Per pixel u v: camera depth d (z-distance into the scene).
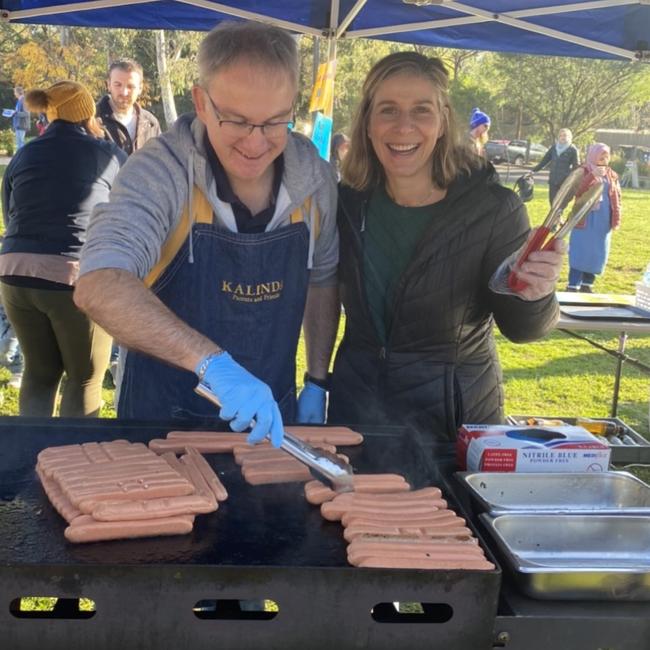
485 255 2.26
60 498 1.50
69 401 3.68
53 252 3.42
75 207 3.45
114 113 5.01
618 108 29.80
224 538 1.45
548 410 5.30
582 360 6.54
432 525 1.48
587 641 1.34
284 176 2.08
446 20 4.13
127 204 1.86
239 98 1.69
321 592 1.27
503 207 2.24
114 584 1.24
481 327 2.43
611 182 7.39
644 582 1.37
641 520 1.60
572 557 1.55
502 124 32.38
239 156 1.82
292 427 1.99
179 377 2.15
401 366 2.35
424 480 1.78
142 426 1.96
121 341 1.63
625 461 3.73
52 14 3.91
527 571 1.37
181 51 26.03
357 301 2.38
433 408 2.34
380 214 2.35
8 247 3.49
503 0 3.84
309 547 1.43
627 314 3.74
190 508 1.48
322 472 1.61
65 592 1.24
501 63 29.38
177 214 1.98
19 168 3.46
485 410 2.42
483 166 2.29
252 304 2.12
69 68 24.33
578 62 28.64
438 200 2.30
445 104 2.22
